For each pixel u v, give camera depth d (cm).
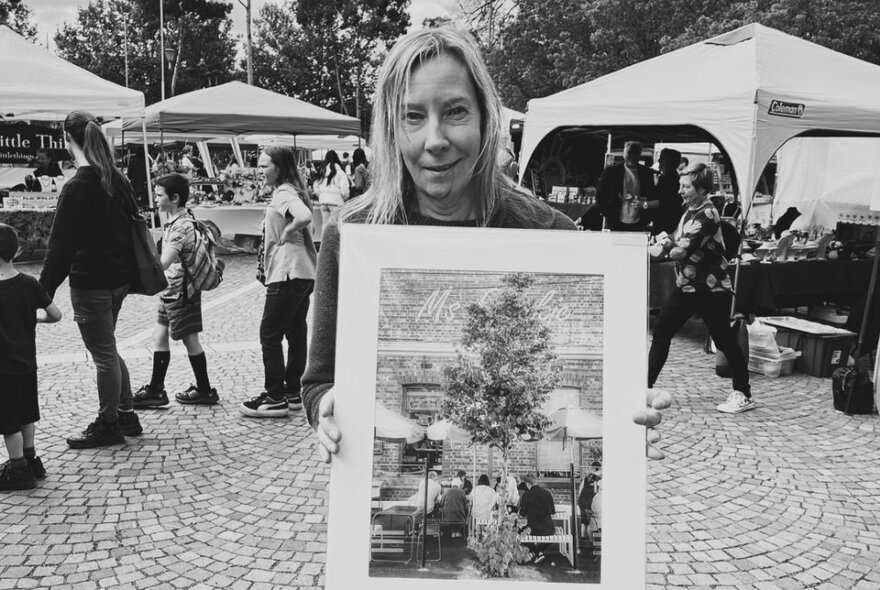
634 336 118
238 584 307
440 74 131
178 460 439
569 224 151
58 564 320
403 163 142
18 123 1317
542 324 118
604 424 117
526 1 2848
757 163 641
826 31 2208
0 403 380
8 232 377
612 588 115
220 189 1772
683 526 364
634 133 1026
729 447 476
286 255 502
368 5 5347
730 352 551
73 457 439
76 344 715
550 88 2950
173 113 1238
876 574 321
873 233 877
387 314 119
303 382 138
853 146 1010
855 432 507
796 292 779
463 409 118
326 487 404
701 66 754
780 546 345
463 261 119
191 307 527
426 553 116
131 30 5919
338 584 117
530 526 116
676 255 536
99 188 421
